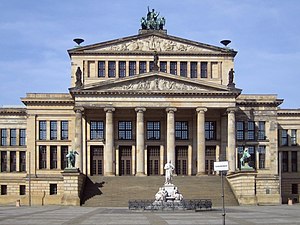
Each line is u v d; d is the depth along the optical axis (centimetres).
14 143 13862
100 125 13012
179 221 5778
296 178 14338
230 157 12231
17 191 13562
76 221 5906
